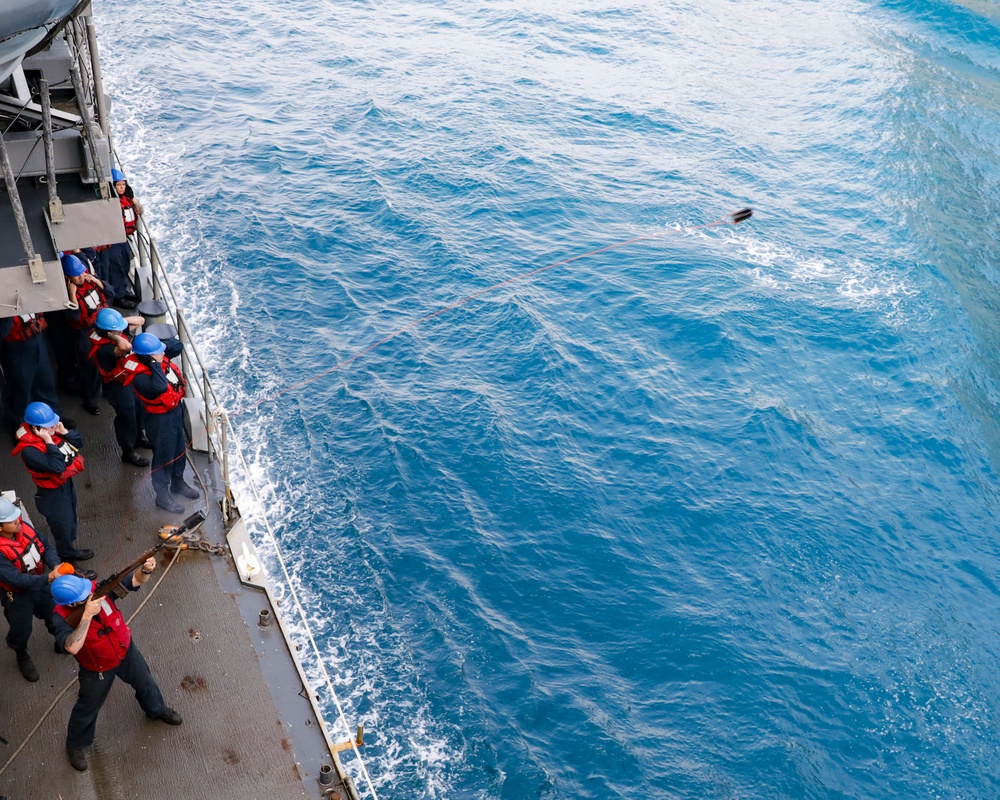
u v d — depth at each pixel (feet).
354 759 52.95
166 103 127.85
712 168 132.98
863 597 70.18
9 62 27.55
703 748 57.41
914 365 97.55
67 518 32.07
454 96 142.82
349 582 63.67
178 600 33.30
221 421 35.40
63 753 28.07
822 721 60.34
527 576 66.85
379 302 93.25
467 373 85.66
